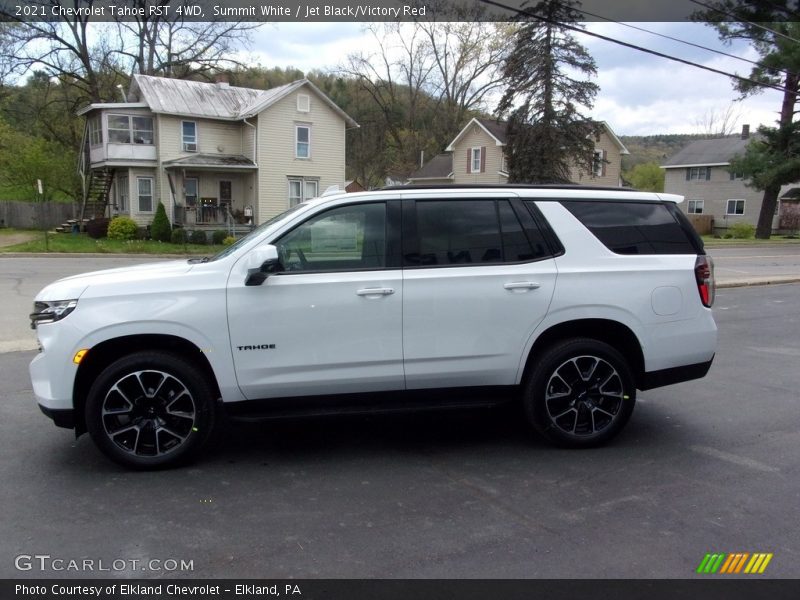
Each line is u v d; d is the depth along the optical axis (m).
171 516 3.62
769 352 8.29
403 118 56.94
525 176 31.11
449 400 4.56
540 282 4.49
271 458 4.56
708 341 4.82
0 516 3.61
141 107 32.00
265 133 33.25
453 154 44.91
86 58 38.44
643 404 5.93
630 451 4.70
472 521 3.58
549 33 29.77
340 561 3.15
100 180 34.88
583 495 3.93
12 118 41.66
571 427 4.71
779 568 3.09
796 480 4.18
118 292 4.11
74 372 4.06
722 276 17.66
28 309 10.98
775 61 31.33
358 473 4.28
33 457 4.52
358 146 57.97
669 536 3.41
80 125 43.06
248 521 3.56
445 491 3.99
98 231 31.95
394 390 4.45
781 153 34.66
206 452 4.68
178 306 4.11
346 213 4.39
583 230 4.66
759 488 4.04
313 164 35.09
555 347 4.57
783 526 3.53
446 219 4.48
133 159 32.00
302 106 34.28
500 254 4.52
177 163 31.14
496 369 4.51
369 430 5.19
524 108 30.70
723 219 50.19
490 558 3.18
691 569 3.08
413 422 5.40
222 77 36.91
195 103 33.25
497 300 4.44
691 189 52.03
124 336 4.12
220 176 34.06
